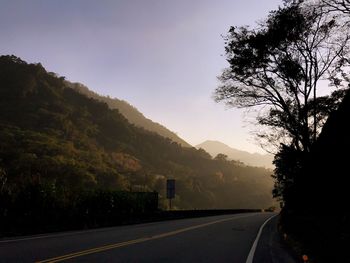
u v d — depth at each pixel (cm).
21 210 1889
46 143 13388
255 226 2845
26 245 1239
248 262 1102
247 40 2739
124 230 2055
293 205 2856
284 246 1612
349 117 1352
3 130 13950
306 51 2661
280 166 4116
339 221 895
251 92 2964
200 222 3136
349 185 1490
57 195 2178
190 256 1158
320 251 1011
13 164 9200
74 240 1436
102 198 2712
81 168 11188
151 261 1013
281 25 2552
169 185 4606
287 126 2852
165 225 2633
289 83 2728
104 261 973
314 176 1808
